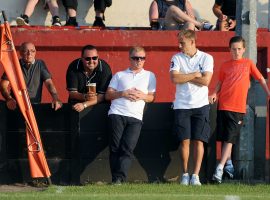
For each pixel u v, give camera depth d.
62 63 51.00
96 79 42.53
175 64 40.94
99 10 55.53
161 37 50.78
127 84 41.41
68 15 54.91
